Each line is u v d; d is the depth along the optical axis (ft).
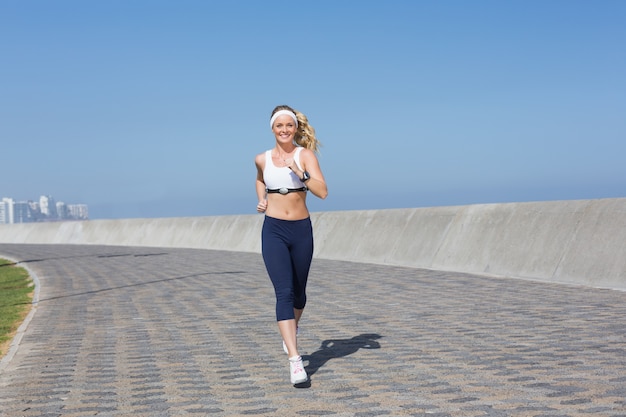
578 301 32.37
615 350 21.80
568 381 18.33
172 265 63.87
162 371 21.81
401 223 59.62
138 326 30.99
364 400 17.52
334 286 42.80
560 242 42.22
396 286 41.63
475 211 51.42
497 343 23.79
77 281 52.34
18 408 18.20
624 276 36.91
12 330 31.76
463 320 28.84
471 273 47.09
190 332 28.94
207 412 17.06
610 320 27.09
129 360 23.73
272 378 20.42
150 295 42.11
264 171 21.04
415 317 30.22
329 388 18.94
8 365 23.84
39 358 24.72
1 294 46.47
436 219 55.31
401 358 22.20
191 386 19.75
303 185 20.92
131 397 18.79
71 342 27.66
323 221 71.05
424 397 17.51
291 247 21.02
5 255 89.45
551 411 15.80
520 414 15.70
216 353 24.36
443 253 52.42
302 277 21.48
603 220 39.88
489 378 19.06
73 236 122.11
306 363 22.25
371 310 32.76
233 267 59.41
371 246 61.98
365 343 25.02
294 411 16.84
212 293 41.93
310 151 20.92
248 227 85.35
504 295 35.65
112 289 46.16
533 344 23.30
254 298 39.06
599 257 38.91
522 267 44.19
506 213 48.16
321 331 27.86
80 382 20.80
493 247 47.60
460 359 21.61
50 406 18.26
